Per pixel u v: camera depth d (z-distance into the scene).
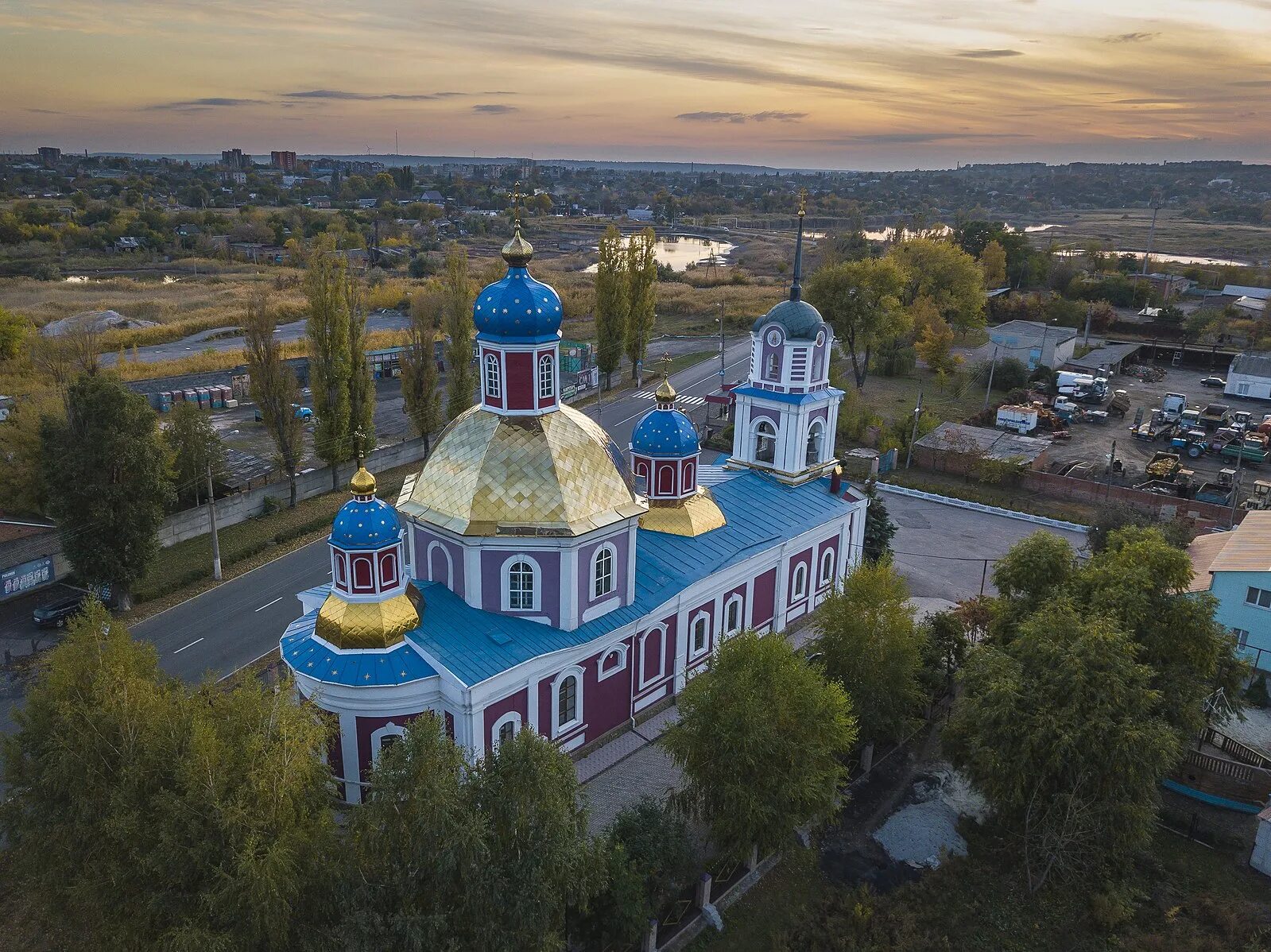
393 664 34.25
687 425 46.22
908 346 122.06
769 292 172.75
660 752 41.12
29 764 29.20
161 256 198.38
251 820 24.19
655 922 30.50
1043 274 172.50
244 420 93.06
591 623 39.09
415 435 86.88
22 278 166.50
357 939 23.50
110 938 25.61
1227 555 50.38
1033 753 34.16
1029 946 33.00
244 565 61.06
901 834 38.09
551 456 37.25
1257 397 109.12
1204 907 34.50
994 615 44.53
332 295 69.62
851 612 41.09
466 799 25.53
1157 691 34.66
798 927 32.84
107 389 49.56
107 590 54.19
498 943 24.34
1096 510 74.12
